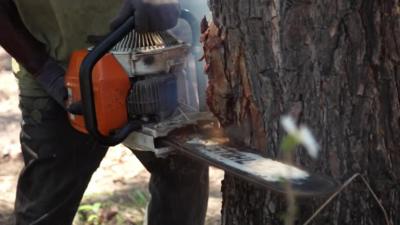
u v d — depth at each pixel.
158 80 2.19
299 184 1.77
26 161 2.63
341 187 1.84
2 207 3.49
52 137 2.56
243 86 2.00
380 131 1.90
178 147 2.06
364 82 1.88
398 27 1.84
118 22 2.13
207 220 3.33
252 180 1.80
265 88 1.96
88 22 2.49
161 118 2.20
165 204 2.68
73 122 2.38
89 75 2.13
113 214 3.40
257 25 1.94
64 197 2.62
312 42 1.89
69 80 2.32
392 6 1.84
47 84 2.42
